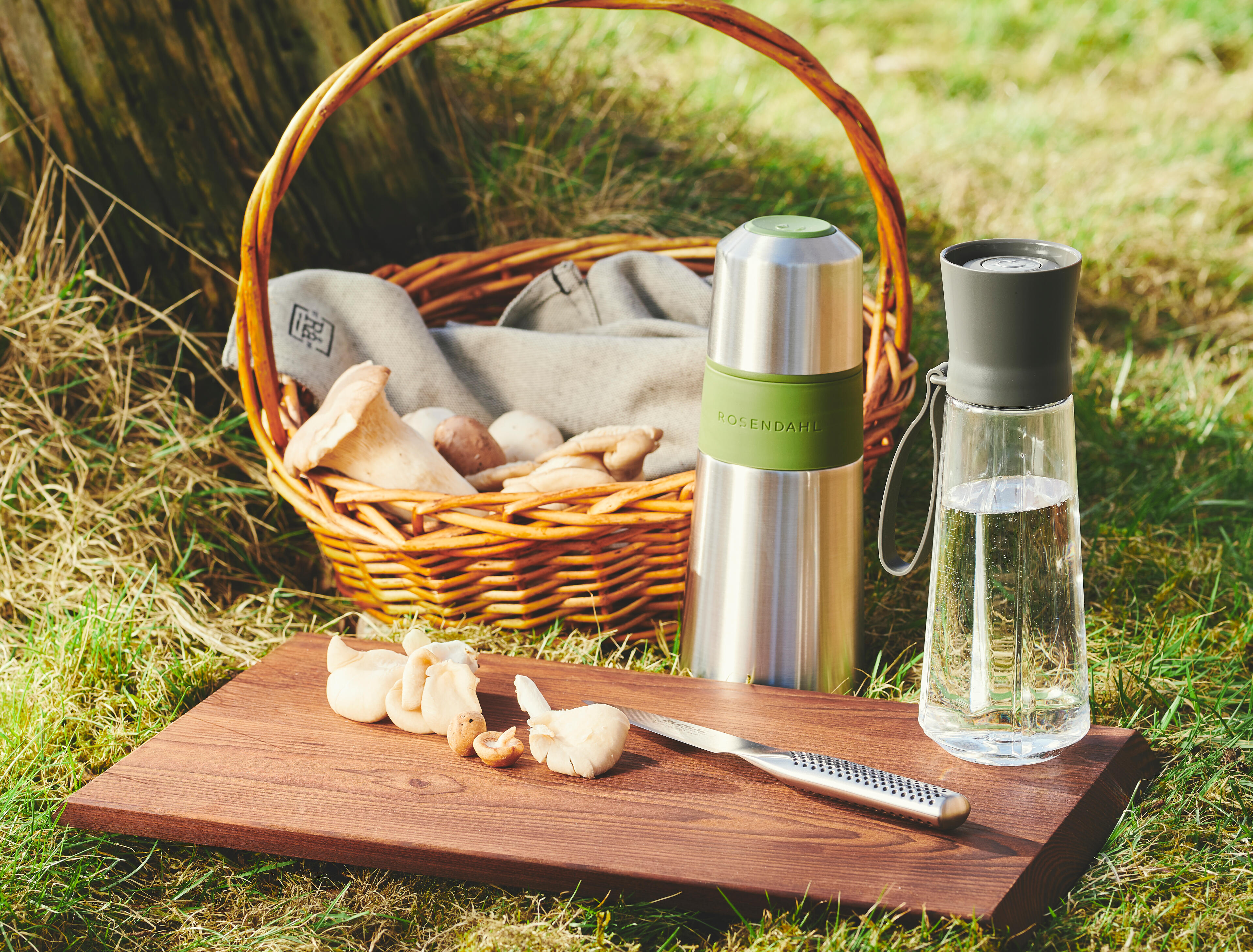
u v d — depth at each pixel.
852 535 1.61
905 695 1.71
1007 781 1.38
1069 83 5.38
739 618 1.61
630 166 3.48
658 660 1.80
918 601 2.01
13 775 1.56
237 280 2.49
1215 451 2.69
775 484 1.55
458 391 2.19
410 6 3.11
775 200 3.66
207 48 2.45
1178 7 5.96
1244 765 1.55
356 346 2.18
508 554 1.71
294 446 1.77
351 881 1.37
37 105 2.31
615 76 4.12
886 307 2.04
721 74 4.74
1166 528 2.31
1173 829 1.40
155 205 2.43
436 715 1.45
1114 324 3.48
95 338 2.27
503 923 1.29
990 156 4.41
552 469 1.83
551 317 2.37
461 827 1.31
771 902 1.22
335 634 1.85
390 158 2.79
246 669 1.84
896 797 1.28
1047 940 1.24
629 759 1.43
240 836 1.33
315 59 2.64
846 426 1.55
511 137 3.50
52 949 1.30
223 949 1.29
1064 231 3.79
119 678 1.78
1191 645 1.84
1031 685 1.38
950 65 5.52
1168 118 4.88
